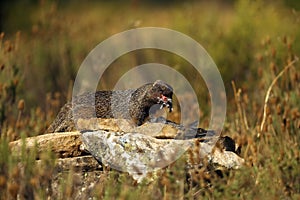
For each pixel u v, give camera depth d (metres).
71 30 31.36
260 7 29.41
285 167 17.17
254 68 26.36
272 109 21.16
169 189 15.23
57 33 30.30
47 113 22.78
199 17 33.41
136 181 15.66
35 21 36.22
